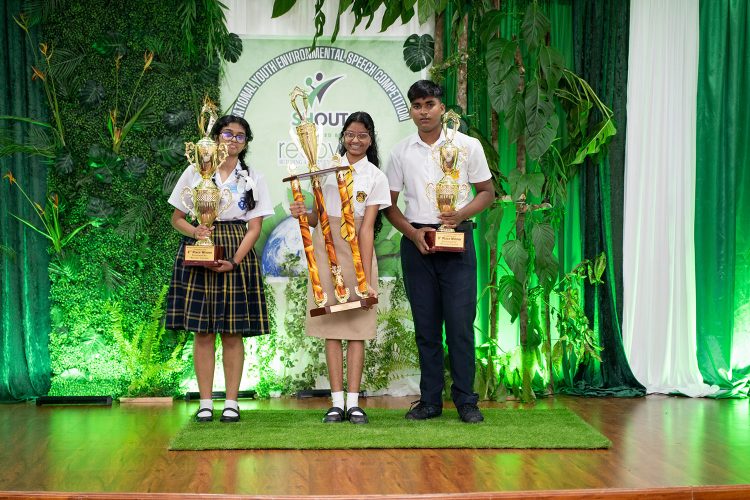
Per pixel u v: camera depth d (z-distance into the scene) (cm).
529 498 252
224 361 386
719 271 502
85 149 491
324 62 501
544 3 510
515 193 451
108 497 251
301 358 496
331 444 322
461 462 297
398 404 461
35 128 483
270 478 273
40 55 488
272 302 495
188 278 375
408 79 501
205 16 491
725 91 503
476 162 384
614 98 501
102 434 362
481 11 484
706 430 371
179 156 489
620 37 500
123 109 493
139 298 493
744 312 509
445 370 476
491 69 442
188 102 495
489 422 375
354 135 374
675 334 510
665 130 510
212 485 264
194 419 384
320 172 367
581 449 321
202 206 366
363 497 249
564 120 511
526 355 475
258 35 499
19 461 303
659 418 408
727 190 502
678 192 511
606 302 503
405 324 498
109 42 488
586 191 508
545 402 469
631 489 258
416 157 384
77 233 492
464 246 378
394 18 446
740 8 501
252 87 498
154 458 306
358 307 372
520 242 447
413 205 385
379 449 320
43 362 486
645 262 511
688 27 509
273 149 498
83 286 489
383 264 497
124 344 478
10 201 483
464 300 376
